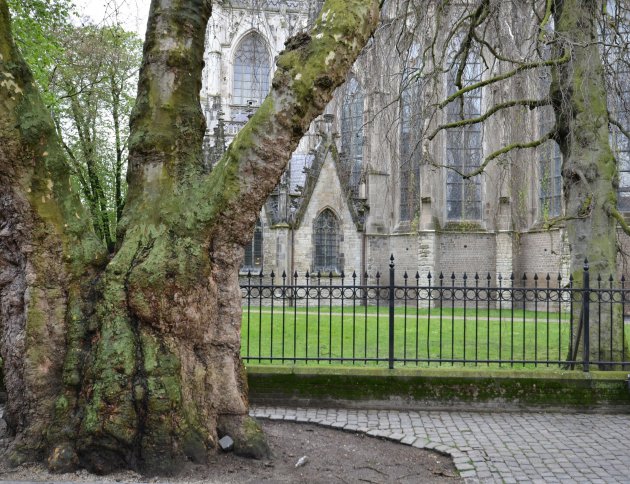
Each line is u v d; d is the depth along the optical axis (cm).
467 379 890
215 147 3344
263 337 1509
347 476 581
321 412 865
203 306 590
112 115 2633
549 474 613
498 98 2208
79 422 557
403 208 3359
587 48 1038
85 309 588
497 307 2888
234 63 4134
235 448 600
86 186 2634
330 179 3325
